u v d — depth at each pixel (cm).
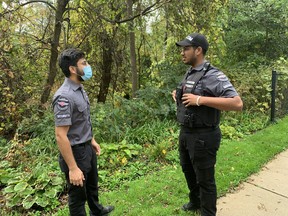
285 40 945
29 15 685
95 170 285
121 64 912
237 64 897
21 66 657
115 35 823
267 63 888
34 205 348
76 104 243
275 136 565
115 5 749
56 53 709
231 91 240
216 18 748
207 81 251
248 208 334
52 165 438
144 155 488
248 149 499
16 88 628
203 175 268
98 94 968
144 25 768
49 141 513
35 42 710
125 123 568
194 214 317
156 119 612
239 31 942
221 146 513
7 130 636
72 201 260
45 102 674
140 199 353
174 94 286
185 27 698
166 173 419
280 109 705
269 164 455
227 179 394
